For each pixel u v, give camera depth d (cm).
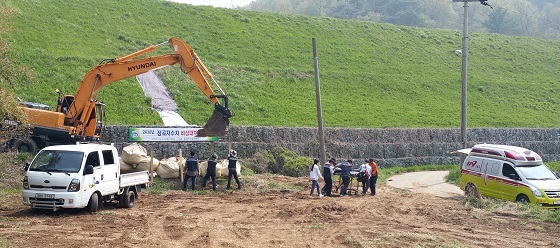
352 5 13888
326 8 14388
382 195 2353
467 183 2325
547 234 1488
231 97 4069
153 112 3528
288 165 2981
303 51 5728
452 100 5359
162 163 2361
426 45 6988
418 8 12900
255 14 6581
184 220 1546
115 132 2917
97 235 1291
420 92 5378
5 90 1888
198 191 2236
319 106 2667
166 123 3400
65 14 4925
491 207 1944
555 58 7412
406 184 3014
